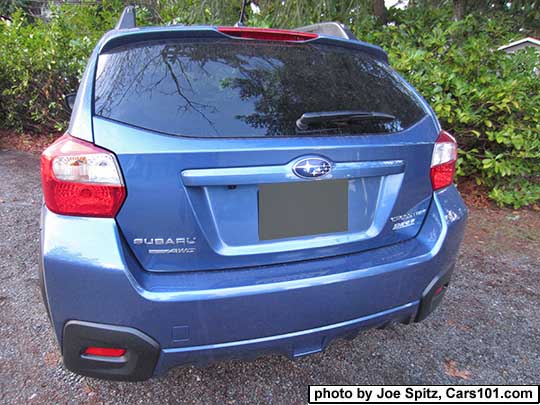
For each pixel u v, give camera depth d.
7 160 5.40
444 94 3.79
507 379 1.90
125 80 1.39
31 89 5.73
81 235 1.26
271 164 1.34
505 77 3.83
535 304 2.50
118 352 1.33
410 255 1.61
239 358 1.43
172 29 1.52
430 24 4.65
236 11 4.62
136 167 1.25
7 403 1.67
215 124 1.34
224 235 1.37
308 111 1.47
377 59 1.92
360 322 1.53
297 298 1.39
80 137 1.29
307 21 4.19
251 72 1.50
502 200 3.88
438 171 1.70
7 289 2.48
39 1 11.07
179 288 1.30
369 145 1.48
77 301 1.28
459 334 2.21
